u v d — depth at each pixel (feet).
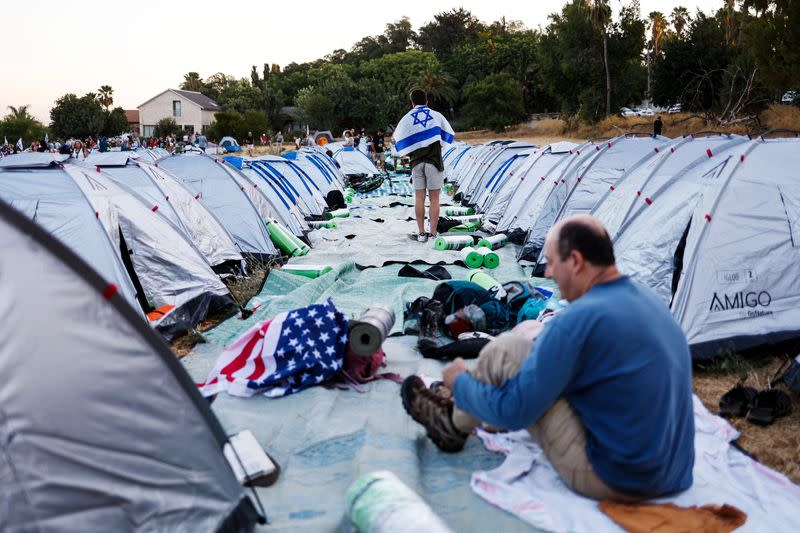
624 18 154.81
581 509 10.66
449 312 20.13
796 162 19.40
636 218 22.63
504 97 219.20
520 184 38.50
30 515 8.86
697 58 134.72
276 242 33.30
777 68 86.58
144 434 9.66
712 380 16.89
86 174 22.41
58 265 9.07
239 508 10.25
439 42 386.52
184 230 26.71
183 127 290.76
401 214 49.21
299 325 16.30
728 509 10.47
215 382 16.24
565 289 10.65
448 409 12.59
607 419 10.18
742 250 18.42
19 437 8.80
